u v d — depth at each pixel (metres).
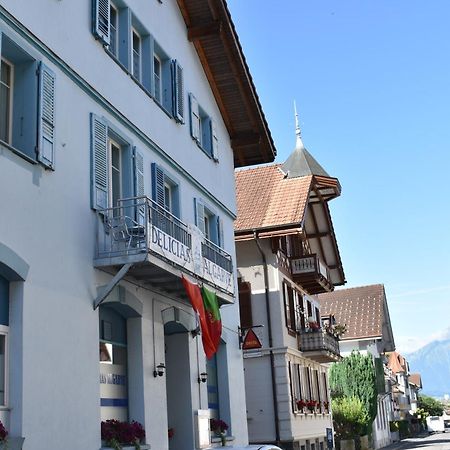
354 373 43.25
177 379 16.31
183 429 16.05
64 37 12.23
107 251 12.41
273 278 28.17
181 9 18.61
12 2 10.76
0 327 10.01
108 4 13.92
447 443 51.06
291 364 28.59
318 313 36.41
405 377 97.88
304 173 30.62
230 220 21.11
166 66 17.34
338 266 35.78
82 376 11.52
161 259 12.90
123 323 14.02
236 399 19.12
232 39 19.02
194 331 16.52
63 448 10.73
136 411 13.65
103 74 13.52
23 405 9.92
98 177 12.72
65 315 11.26
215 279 15.97
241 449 9.91
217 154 20.19
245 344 21.64
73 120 12.24
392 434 63.91
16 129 11.02
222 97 20.81
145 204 12.55
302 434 28.78
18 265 10.18
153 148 15.61
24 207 10.52
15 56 11.05
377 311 54.53
